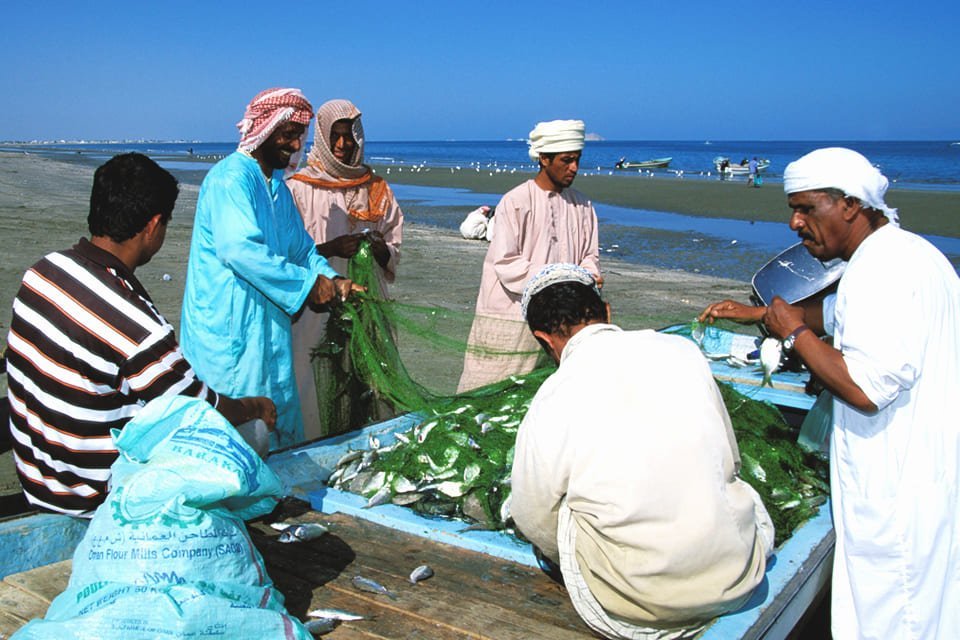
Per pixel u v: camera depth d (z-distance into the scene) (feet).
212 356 13.99
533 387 16.05
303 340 17.19
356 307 15.83
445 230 72.08
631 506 7.86
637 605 8.18
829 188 9.58
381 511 11.85
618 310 34.40
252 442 11.01
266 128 13.79
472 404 15.53
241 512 9.02
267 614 8.02
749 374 19.07
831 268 17.11
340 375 16.61
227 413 10.39
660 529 7.86
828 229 9.84
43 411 9.56
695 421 8.16
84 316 9.27
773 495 12.28
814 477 13.39
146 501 8.00
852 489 10.00
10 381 9.84
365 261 17.08
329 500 12.25
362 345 15.61
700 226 77.25
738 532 8.12
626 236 68.74
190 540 7.97
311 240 15.70
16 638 7.21
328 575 10.06
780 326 10.00
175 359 9.64
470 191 131.75
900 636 9.82
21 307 9.48
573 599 8.67
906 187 136.36
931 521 9.52
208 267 13.82
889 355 9.07
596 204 102.73
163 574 7.79
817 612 14.52
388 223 19.01
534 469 8.53
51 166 168.14
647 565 7.88
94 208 9.62
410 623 8.95
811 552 10.68
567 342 9.38
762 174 197.67
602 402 8.23
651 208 97.50
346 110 17.84
